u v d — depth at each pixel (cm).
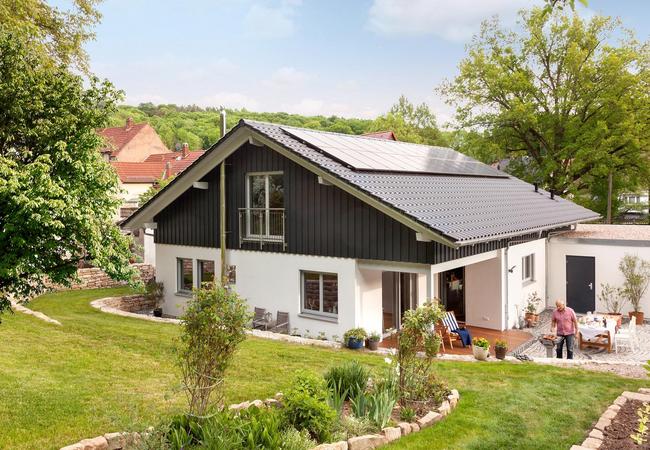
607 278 1869
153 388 785
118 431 589
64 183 749
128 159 5350
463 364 1071
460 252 1347
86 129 845
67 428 611
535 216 1723
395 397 738
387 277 1661
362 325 1402
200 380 577
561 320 1267
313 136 1681
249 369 924
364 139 1955
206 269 1808
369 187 1321
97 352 1006
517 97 3338
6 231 699
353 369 769
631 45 3114
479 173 2147
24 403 686
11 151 844
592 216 2180
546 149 3378
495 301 1608
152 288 1906
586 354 1380
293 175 1501
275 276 1564
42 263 775
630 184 3450
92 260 799
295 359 1023
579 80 3092
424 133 7306
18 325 1219
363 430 638
